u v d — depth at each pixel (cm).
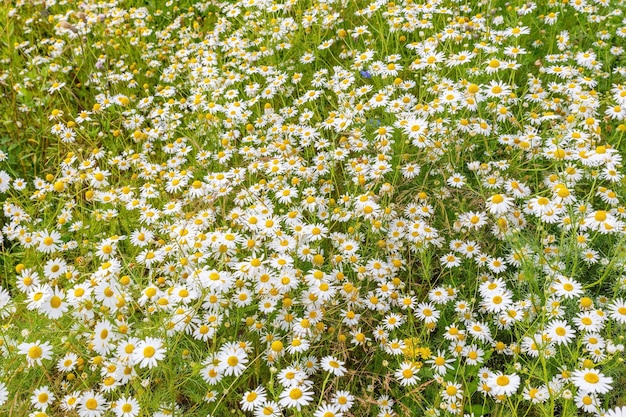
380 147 92
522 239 81
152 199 100
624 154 92
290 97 118
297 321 73
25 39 146
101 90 125
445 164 90
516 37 107
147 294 70
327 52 125
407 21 117
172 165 104
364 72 107
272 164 95
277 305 76
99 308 73
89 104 128
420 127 88
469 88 92
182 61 129
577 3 114
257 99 109
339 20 125
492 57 103
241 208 91
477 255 82
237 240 78
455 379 67
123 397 65
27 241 92
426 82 101
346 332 75
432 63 100
